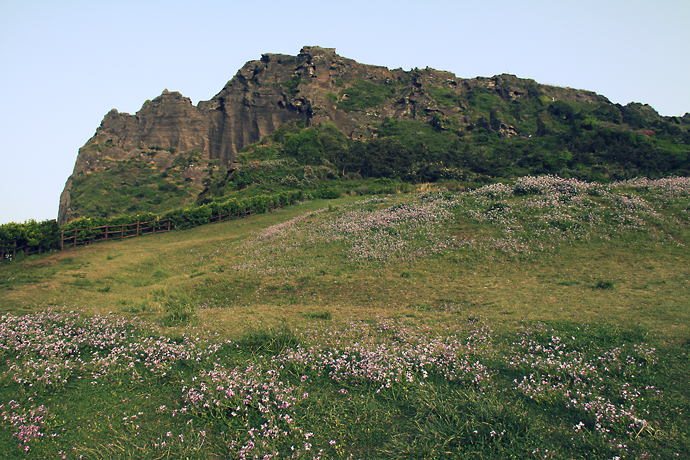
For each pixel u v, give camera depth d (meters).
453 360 9.48
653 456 6.13
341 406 7.96
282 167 66.00
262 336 11.10
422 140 91.50
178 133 134.88
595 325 10.80
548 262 17.89
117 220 32.66
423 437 6.88
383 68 132.00
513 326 11.38
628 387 7.91
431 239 21.72
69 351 10.27
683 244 18.19
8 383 8.69
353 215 29.16
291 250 23.77
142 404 8.16
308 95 114.00
